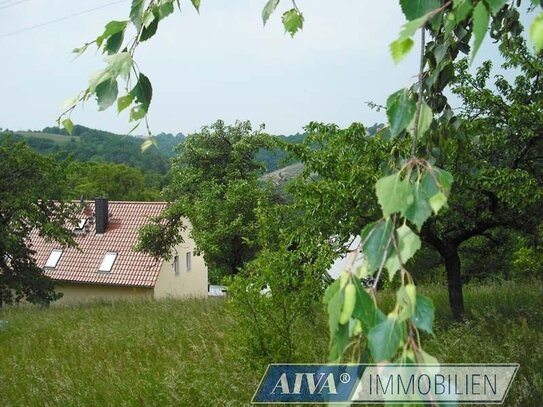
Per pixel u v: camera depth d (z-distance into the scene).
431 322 1.12
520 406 4.93
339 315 1.14
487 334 7.08
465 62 7.96
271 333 5.76
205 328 9.33
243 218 20.16
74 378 7.36
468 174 6.74
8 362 8.79
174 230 23.33
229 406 5.43
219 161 23.98
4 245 18.95
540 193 7.50
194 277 33.72
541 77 8.16
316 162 7.81
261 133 24.02
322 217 7.34
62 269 29.31
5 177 19.50
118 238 30.23
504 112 8.02
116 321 11.71
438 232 8.70
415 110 1.30
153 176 55.19
